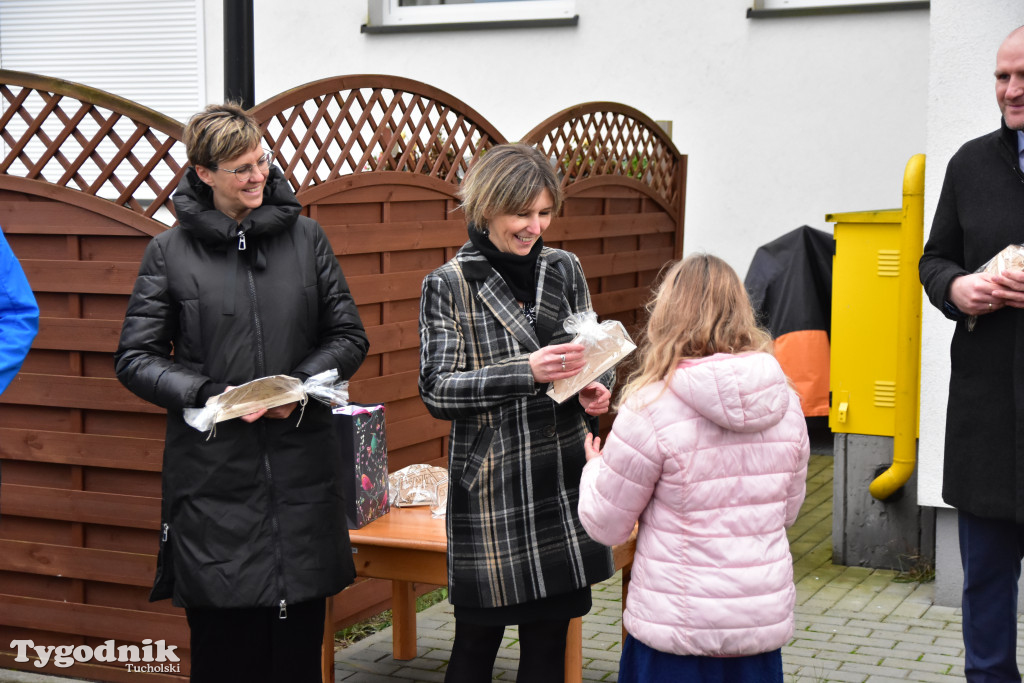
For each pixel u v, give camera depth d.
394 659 4.25
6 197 3.88
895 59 7.71
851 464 5.19
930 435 4.59
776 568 2.46
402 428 4.67
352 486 3.48
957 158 3.38
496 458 2.79
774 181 8.16
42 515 3.98
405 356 4.69
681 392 2.40
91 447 3.88
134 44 10.03
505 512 2.79
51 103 3.84
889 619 4.54
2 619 4.10
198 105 9.90
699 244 8.45
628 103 8.55
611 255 6.30
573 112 5.86
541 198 2.76
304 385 2.89
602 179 6.16
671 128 7.36
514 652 4.25
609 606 4.75
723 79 8.22
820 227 8.06
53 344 3.88
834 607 4.69
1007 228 3.21
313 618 3.08
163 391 2.85
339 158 4.29
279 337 2.97
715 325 2.44
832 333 5.19
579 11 8.62
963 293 3.21
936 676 3.93
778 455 2.47
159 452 3.81
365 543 3.39
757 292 5.95
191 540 2.92
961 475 3.32
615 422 2.49
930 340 4.55
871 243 5.07
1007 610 3.34
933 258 3.45
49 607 4.04
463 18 9.15
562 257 3.00
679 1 8.29
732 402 2.36
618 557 3.34
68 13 10.21
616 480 2.47
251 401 2.81
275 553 2.93
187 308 2.93
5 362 2.92
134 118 3.75
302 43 9.48
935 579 4.86
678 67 8.35
